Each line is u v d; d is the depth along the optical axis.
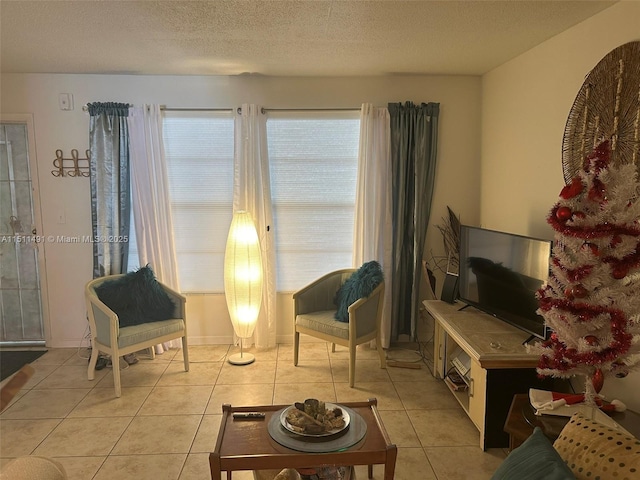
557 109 2.80
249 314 3.68
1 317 4.12
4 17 2.47
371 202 3.89
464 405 2.84
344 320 3.43
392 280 3.97
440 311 3.22
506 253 2.78
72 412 2.94
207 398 3.12
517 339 2.64
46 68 3.61
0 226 4.01
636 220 1.71
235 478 2.29
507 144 3.46
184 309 3.60
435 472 2.31
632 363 1.82
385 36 2.82
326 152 3.96
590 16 2.47
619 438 1.19
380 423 2.02
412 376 3.47
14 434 2.68
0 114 3.81
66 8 2.35
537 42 2.95
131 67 3.56
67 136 3.85
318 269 4.10
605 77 2.30
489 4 2.31
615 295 1.78
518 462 1.20
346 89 3.90
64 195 3.91
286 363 3.72
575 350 1.89
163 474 2.32
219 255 4.05
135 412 2.94
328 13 2.43
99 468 2.36
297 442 1.88
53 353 3.94
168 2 2.27
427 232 4.05
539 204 3.02
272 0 2.25
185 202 3.98
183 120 3.88
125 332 3.22
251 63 3.45
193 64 3.47
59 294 4.01
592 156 1.84
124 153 3.79
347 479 1.92
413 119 3.84
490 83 3.74
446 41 2.92
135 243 3.98
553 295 1.97
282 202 4.00
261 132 3.84
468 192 4.02
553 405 2.04
